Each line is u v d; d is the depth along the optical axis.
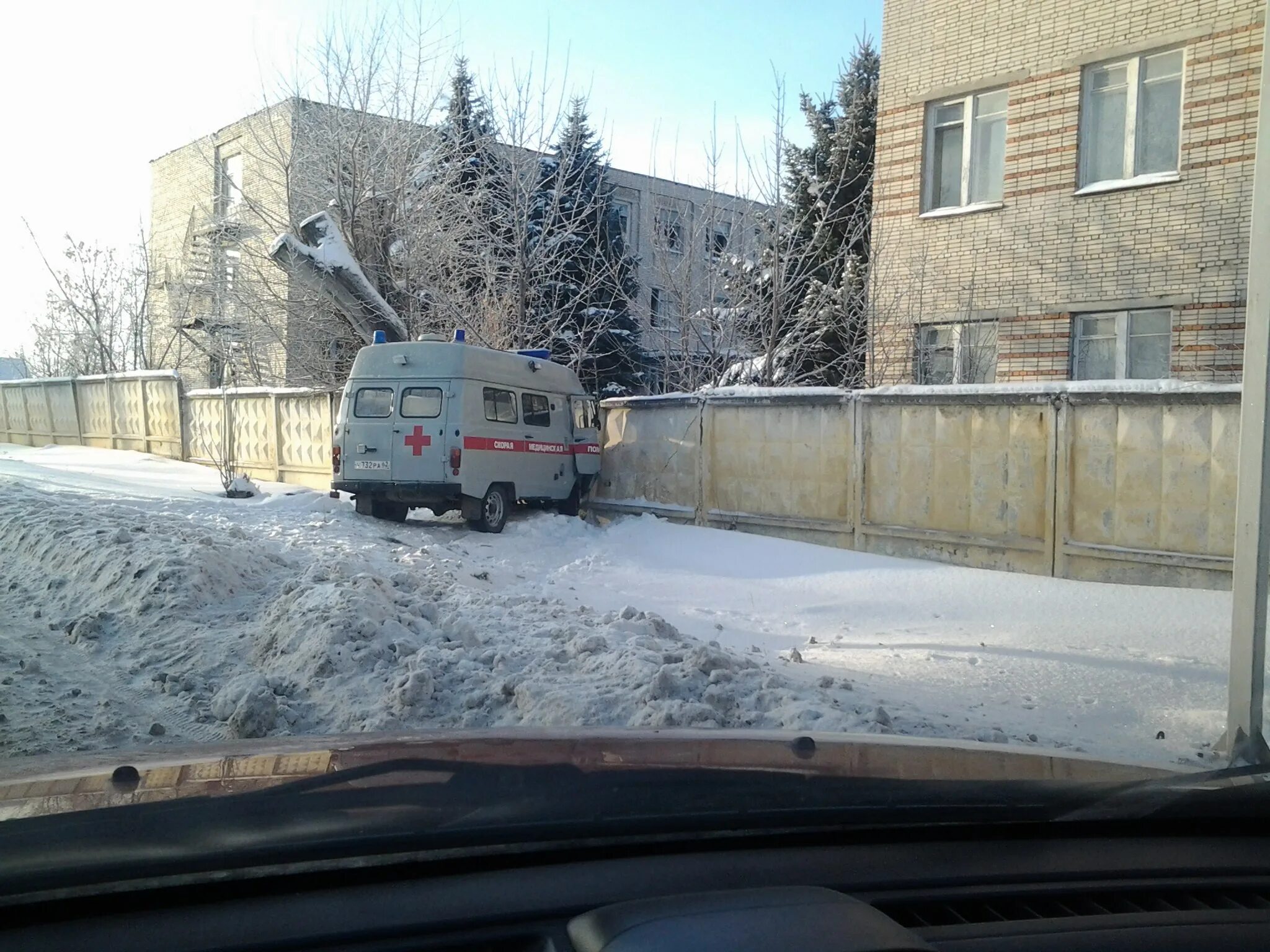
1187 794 2.46
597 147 23.31
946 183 15.98
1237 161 12.74
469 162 19.27
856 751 2.94
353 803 2.13
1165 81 13.54
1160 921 1.98
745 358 19.62
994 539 10.40
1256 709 4.79
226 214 20.70
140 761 2.55
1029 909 2.04
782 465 12.52
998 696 6.43
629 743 2.86
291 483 17.12
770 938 1.59
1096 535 9.72
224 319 20.28
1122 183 13.74
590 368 22.81
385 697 5.40
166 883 1.73
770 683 5.53
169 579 7.40
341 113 18.30
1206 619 8.37
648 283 27.22
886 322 16.31
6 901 1.65
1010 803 2.37
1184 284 13.22
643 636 6.61
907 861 2.16
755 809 2.22
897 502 11.28
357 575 7.00
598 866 1.99
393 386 13.06
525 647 6.12
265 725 5.24
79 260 30.95
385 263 18.22
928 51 15.93
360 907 1.75
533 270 19.33
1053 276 14.48
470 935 1.70
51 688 5.81
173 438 20.67
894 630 8.68
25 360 36.62
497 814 2.09
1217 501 8.98
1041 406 10.06
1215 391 8.94
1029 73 14.69
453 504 13.26
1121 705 6.28
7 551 9.47
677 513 13.81
